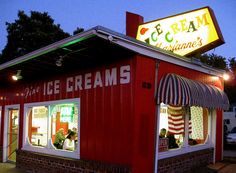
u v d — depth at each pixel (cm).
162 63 862
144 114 786
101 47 741
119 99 800
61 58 817
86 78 902
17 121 1251
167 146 888
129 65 789
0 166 1188
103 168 805
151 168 794
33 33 2633
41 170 1028
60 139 1002
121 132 784
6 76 1114
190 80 916
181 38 1090
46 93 1060
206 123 1139
